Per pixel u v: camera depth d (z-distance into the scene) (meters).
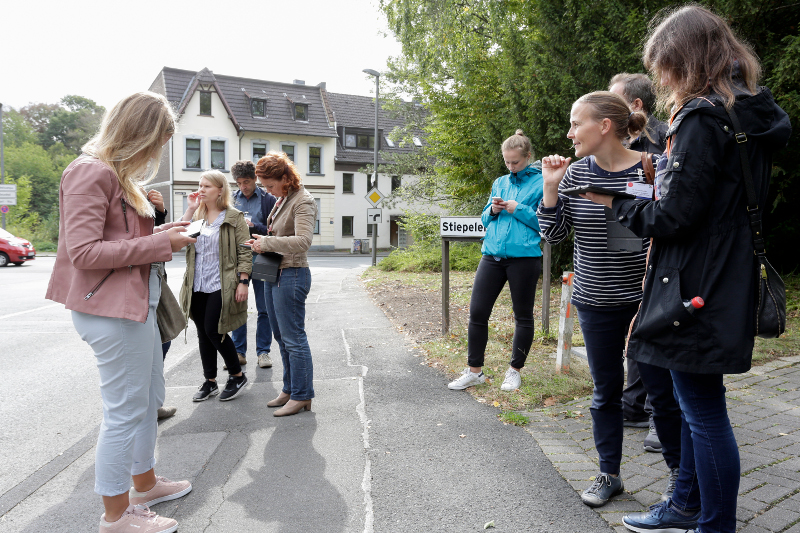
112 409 2.25
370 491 2.74
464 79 12.66
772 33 7.31
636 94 3.03
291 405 3.87
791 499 2.50
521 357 4.23
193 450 3.28
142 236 2.28
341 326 7.18
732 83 1.79
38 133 63.34
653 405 2.49
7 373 5.29
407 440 3.38
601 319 2.56
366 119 40.94
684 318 1.80
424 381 4.61
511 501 2.62
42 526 2.49
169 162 34.16
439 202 18.30
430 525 2.42
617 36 8.55
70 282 2.19
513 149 4.16
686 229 1.78
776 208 8.90
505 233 4.11
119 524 2.29
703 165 1.75
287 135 37.44
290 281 3.75
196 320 4.23
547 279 5.62
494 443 3.30
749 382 4.28
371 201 20.28
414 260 15.60
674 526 2.23
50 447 3.45
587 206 2.56
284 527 2.43
